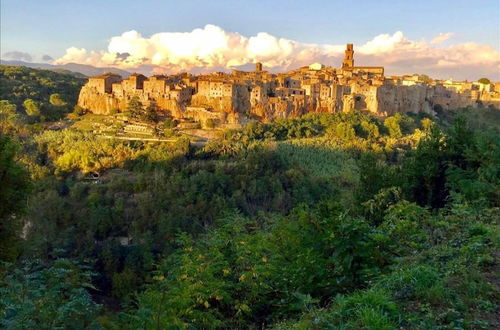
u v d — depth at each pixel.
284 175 61.47
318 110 98.50
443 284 7.26
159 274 10.95
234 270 10.82
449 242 9.65
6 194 18.16
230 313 9.98
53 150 73.31
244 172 61.31
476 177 17.12
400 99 108.12
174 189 56.09
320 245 9.40
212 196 54.94
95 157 69.31
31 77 139.88
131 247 47.31
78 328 7.00
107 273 44.22
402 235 10.35
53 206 51.97
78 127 88.69
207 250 11.34
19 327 6.12
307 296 7.71
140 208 52.81
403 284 7.37
